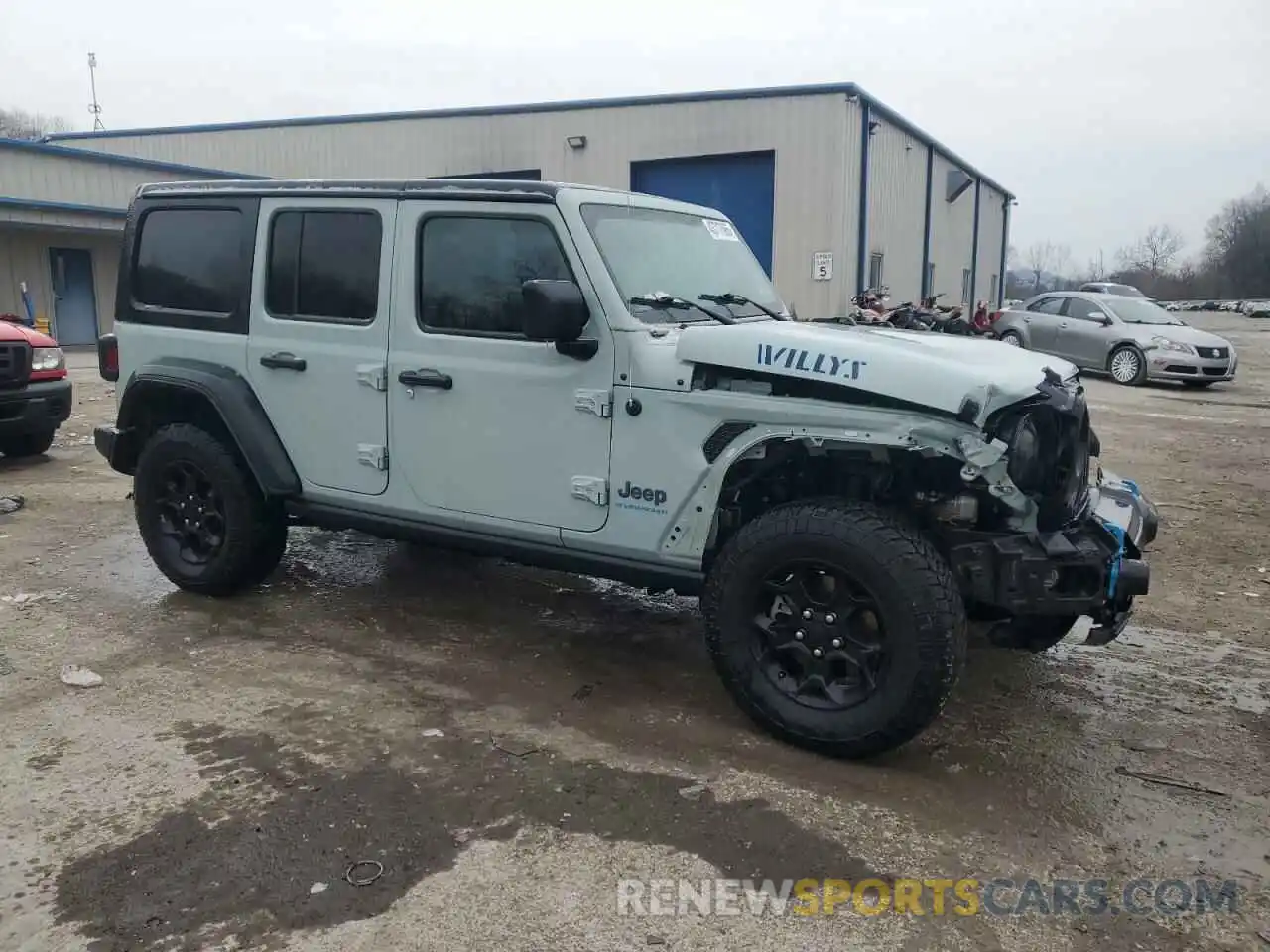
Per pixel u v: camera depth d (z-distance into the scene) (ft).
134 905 8.79
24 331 27.66
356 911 8.78
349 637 15.49
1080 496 12.57
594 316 12.65
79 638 15.19
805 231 58.44
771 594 11.94
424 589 17.94
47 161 66.23
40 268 70.18
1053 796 11.10
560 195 12.89
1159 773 11.69
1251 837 10.36
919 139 74.54
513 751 11.82
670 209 14.97
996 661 15.07
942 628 10.74
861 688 11.47
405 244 14.12
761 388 11.88
